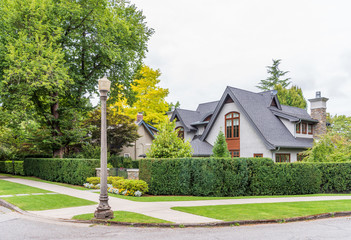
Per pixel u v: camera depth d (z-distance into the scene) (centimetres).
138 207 1058
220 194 1406
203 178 1408
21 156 3112
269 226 803
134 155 3462
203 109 3338
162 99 3825
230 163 1430
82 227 788
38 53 1919
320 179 1606
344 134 3108
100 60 2475
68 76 2006
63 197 1295
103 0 2222
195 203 1155
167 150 1612
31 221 863
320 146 1952
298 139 2545
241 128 2489
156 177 1446
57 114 2433
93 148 2356
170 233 720
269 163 1496
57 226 799
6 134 2980
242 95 2600
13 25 1981
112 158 2728
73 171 1881
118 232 732
